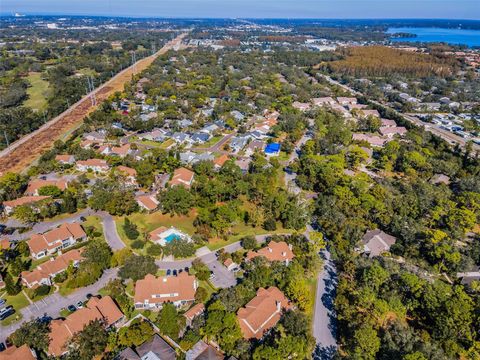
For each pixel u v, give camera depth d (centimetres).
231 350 7475
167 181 15162
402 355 6919
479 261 10531
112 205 12438
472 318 7806
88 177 15338
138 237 11512
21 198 12925
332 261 10669
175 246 10488
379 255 10600
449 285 9256
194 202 13100
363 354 7231
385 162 16700
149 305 8738
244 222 12506
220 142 19825
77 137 19812
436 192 13712
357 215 12375
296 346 7231
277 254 10375
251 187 13862
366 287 8675
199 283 9575
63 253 10444
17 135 19888
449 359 7162
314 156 16200
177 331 7938
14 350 7188
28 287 9244
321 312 8825
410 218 12088
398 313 8462
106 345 7612
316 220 12662
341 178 14288
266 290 9012
